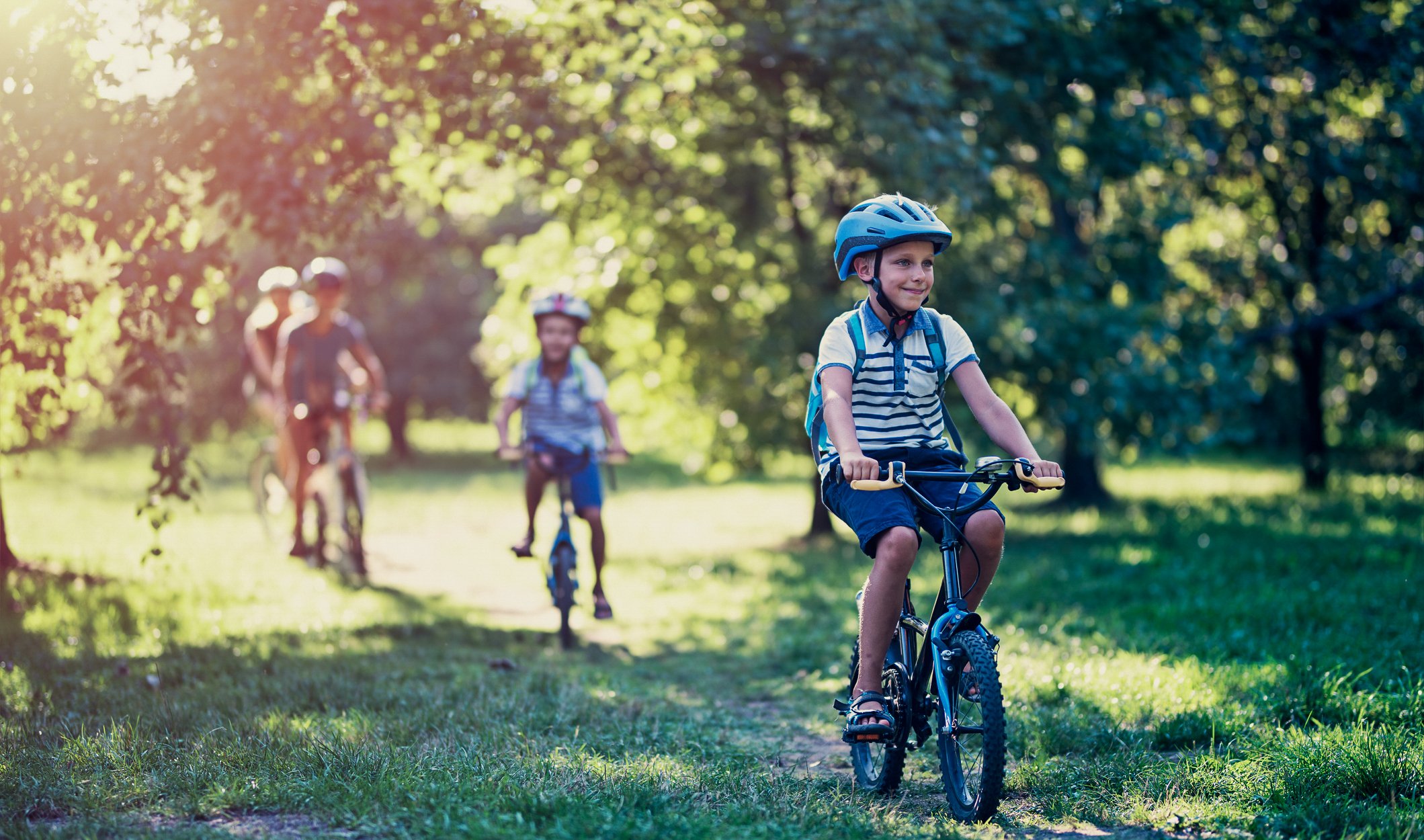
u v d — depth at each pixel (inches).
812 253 485.1
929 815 155.7
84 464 925.2
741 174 468.8
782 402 466.6
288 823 143.1
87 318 306.0
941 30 362.6
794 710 225.6
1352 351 655.8
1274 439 863.7
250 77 255.1
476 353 1032.2
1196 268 604.4
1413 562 346.0
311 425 394.9
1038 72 398.3
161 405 269.0
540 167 318.7
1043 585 345.7
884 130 356.5
